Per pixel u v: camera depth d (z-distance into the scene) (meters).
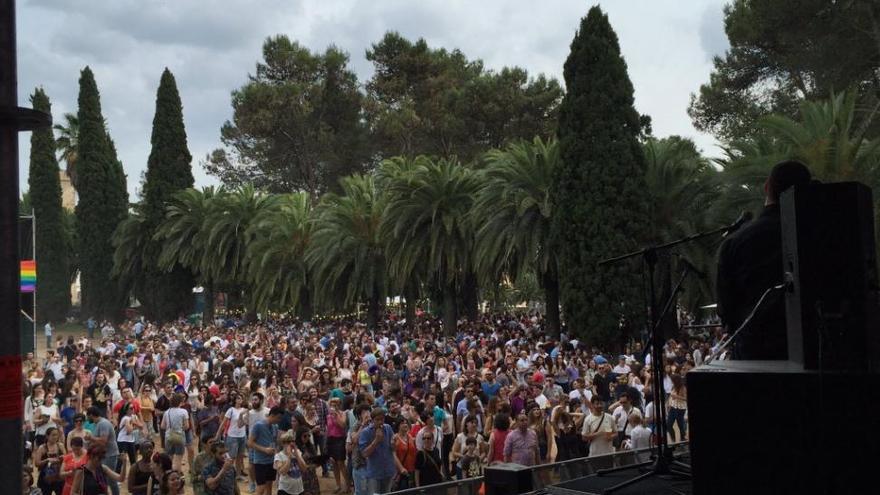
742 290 2.98
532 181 29.44
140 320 55.94
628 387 13.96
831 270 2.28
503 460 10.22
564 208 28.33
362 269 38.94
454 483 4.20
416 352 21.84
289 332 36.66
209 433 14.53
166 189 57.19
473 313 40.78
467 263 34.22
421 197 34.12
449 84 71.81
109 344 29.08
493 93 64.25
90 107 65.50
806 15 33.97
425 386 18.14
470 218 32.56
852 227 2.29
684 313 29.75
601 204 27.84
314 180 75.00
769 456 2.27
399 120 68.75
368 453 10.60
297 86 70.56
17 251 3.06
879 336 2.34
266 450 11.91
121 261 58.44
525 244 29.83
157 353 25.44
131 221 57.66
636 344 27.58
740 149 26.02
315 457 11.35
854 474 2.19
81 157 65.56
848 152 21.66
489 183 30.64
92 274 64.81
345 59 73.44
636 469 3.78
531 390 14.25
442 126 67.00
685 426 12.30
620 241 27.52
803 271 2.30
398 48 72.81
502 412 10.80
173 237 52.62
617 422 12.59
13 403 3.00
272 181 75.00
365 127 73.38
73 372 18.62
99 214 65.25
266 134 71.81
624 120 28.33
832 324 2.25
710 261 24.19
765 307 2.74
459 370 19.22
